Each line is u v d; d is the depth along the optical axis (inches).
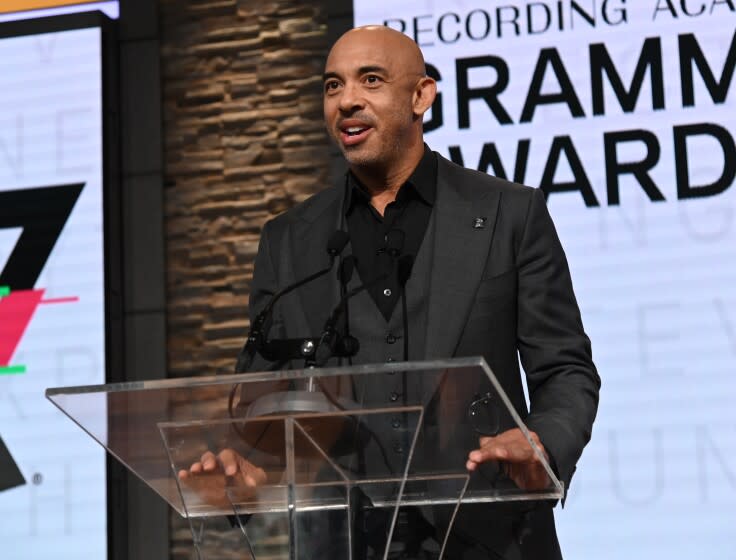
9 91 323.3
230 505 133.2
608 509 278.5
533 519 143.6
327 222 163.0
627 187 293.0
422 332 151.3
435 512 132.6
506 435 118.2
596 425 283.0
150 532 308.5
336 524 123.3
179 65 337.1
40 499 301.4
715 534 274.2
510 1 305.6
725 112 292.5
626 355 285.7
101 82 321.4
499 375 149.6
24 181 318.3
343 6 324.5
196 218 330.3
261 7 336.5
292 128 330.6
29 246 314.2
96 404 112.4
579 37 301.4
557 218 294.7
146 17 337.1
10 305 311.7
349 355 135.9
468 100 303.0
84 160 318.3
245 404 114.3
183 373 323.6
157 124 332.8
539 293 153.9
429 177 163.3
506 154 299.4
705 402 280.5
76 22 324.8
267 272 165.2
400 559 132.0
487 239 153.8
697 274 286.7
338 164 323.0
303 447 117.6
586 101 298.5
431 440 117.8
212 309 325.4
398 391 110.3
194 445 122.6
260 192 329.1
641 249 289.9
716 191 289.3
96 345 308.2
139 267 326.3
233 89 334.3
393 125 159.0
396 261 152.9
